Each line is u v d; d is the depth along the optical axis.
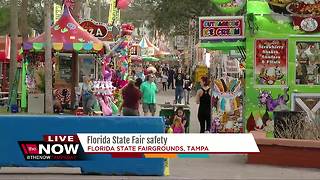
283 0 14.98
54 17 30.28
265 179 10.08
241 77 17.83
